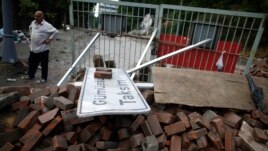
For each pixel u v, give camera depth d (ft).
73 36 17.30
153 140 6.82
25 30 43.37
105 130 7.64
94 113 6.15
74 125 7.78
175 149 7.29
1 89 9.11
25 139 7.29
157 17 15.24
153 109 8.99
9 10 20.85
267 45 52.60
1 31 26.07
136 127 7.66
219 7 73.36
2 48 22.41
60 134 7.63
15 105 8.43
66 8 54.70
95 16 16.47
